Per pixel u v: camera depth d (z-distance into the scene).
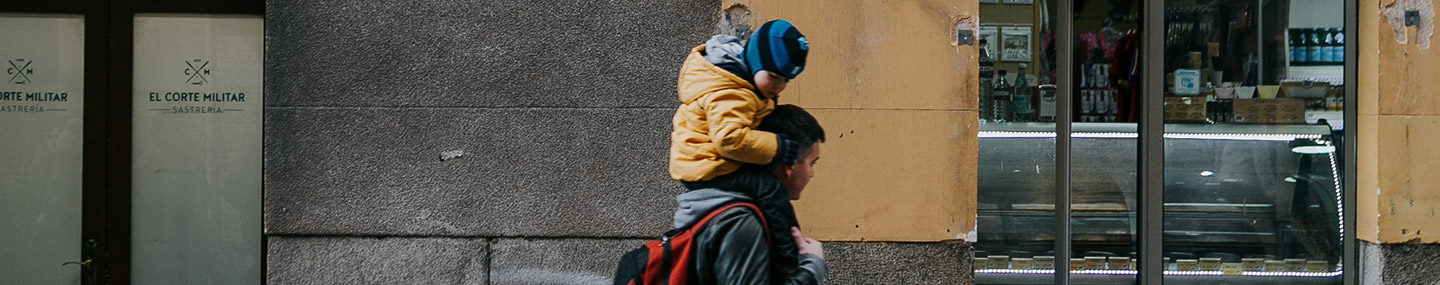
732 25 4.98
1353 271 5.48
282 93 5.09
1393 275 5.24
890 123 5.01
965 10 4.99
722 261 3.16
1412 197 5.20
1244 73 5.71
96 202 5.59
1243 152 5.69
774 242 3.26
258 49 5.57
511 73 5.07
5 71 5.52
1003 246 5.66
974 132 5.02
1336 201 5.61
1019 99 5.63
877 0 4.98
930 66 5.00
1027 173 5.64
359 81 5.09
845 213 5.05
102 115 5.56
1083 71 5.69
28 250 5.62
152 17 5.54
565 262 5.13
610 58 5.05
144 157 5.59
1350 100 5.46
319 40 5.07
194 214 5.64
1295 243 5.71
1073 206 5.67
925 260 5.07
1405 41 5.16
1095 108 5.68
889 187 5.04
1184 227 5.70
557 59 5.06
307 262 5.20
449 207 5.12
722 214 3.19
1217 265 5.71
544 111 5.07
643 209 5.09
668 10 5.03
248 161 5.62
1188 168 5.67
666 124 5.05
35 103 5.54
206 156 5.61
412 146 5.11
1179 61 5.70
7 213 5.61
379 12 5.07
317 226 5.15
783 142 3.24
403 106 5.09
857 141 5.02
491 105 5.08
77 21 5.52
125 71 5.54
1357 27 5.40
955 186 5.04
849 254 5.07
